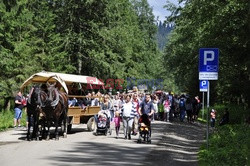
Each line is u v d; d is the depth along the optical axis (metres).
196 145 17.44
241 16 20.84
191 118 33.53
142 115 17.30
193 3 24.80
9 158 12.06
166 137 20.08
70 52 42.91
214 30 22.69
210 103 46.31
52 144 15.78
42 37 40.72
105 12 43.41
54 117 17.39
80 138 18.45
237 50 22.52
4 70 32.06
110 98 26.03
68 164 11.20
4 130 21.56
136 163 11.80
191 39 31.66
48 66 39.41
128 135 18.80
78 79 22.94
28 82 20.39
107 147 15.30
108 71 43.41
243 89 23.91
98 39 43.50
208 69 13.19
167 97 33.72
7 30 31.66
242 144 13.02
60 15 43.44
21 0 33.66
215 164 11.22
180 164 11.95
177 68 41.34
